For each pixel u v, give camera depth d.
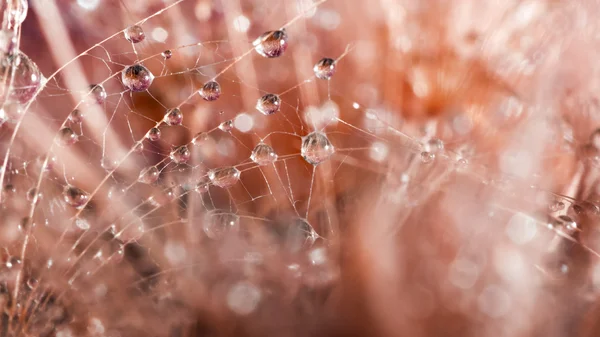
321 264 0.07
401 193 0.07
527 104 0.07
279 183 0.07
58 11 0.07
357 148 0.07
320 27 0.07
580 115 0.07
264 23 0.07
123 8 0.07
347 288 0.06
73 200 0.06
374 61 0.07
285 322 0.06
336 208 0.07
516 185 0.07
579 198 0.07
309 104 0.07
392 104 0.07
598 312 0.06
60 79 0.07
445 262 0.06
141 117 0.07
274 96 0.07
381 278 0.06
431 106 0.07
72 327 0.06
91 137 0.07
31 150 0.07
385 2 0.07
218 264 0.07
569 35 0.07
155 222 0.07
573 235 0.06
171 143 0.07
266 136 0.07
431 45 0.07
